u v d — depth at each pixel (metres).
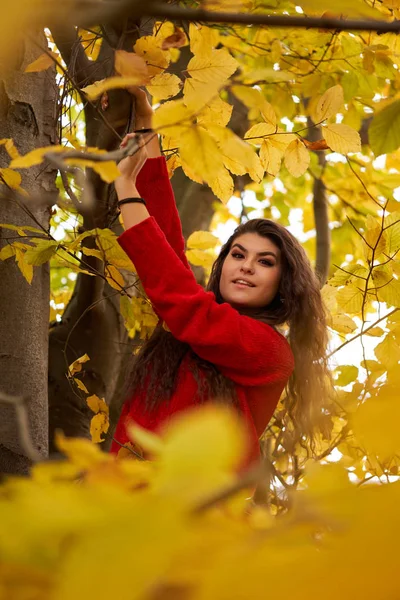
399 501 0.55
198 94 1.16
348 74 2.69
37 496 0.64
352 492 0.62
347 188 4.57
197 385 2.04
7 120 2.07
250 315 2.29
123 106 1.93
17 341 2.00
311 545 0.60
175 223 2.23
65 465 0.96
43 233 2.11
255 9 2.40
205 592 0.51
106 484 0.77
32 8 0.68
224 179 1.99
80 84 2.16
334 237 4.82
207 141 1.12
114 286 2.22
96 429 2.24
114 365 2.86
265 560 0.54
